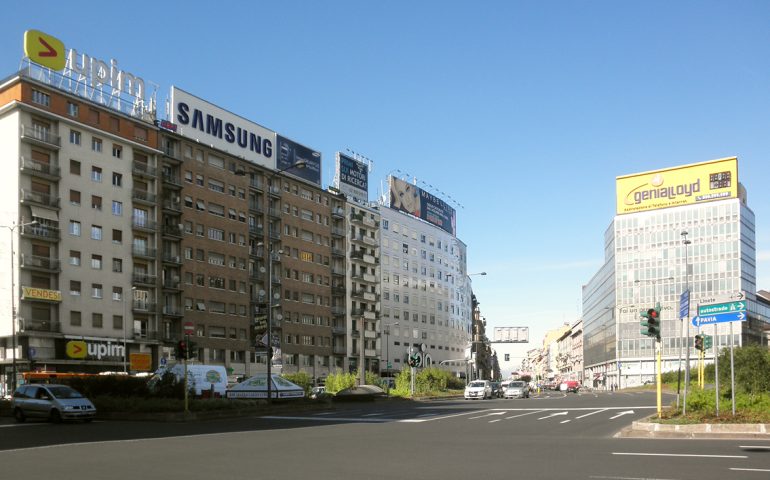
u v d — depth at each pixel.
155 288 72.50
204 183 80.56
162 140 75.81
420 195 132.50
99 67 69.69
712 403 21.75
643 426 19.16
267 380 34.41
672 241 129.88
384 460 13.37
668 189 131.62
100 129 68.50
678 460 12.73
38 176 62.50
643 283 131.38
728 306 19.56
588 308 173.50
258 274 87.62
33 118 62.72
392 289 119.50
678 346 126.44
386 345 115.81
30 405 27.05
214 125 83.19
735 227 124.81
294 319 93.94
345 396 46.31
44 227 62.25
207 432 21.03
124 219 70.06
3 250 60.88
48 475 11.53
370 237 114.25
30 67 63.31
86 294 65.25
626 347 131.00
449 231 144.38
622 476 10.88
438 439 18.03
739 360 29.97
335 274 104.25
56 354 61.97
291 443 17.06
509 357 108.44
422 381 63.81
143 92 74.62
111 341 66.62
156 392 32.75
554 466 12.20
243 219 85.88
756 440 16.45
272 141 92.25
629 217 134.62
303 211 97.50
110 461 13.45
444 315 137.25
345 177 110.06
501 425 23.25
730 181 126.12
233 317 82.69
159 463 13.09
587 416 27.58
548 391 98.44
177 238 75.81
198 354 77.25
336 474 11.46
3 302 60.50
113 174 69.50
